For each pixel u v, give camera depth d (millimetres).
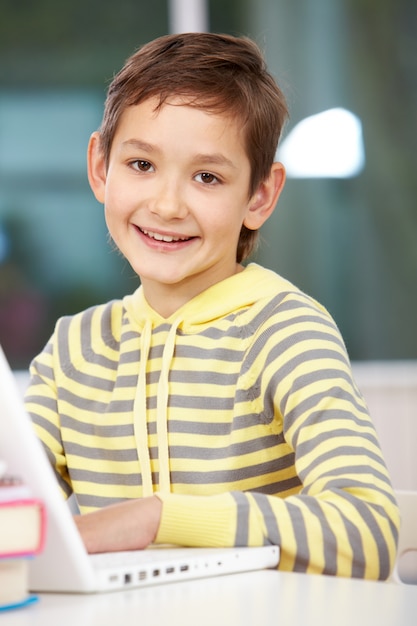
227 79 1329
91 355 1452
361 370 3939
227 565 901
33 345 3898
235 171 1333
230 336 1330
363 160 3986
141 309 1420
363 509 1005
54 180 3871
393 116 3992
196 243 1342
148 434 1359
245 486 1284
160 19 3945
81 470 1404
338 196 3984
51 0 3865
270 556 940
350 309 3998
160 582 854
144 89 1308
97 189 1503
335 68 3969
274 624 709
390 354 4008
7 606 753
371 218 4004
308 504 992
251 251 1515
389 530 1010
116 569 825
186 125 1295
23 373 3865
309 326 1276
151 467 1347
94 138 1497
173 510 961
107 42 3895
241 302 1348
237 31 3990
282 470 1296
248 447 1286
